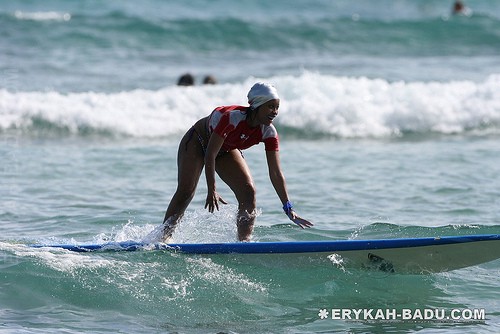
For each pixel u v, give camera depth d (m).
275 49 82.19
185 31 81.56
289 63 75.06
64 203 34.22
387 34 86.38
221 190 36.53
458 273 26.03
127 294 23.53
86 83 62.62
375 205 34.19
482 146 49.22
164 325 21.97
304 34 84.69
